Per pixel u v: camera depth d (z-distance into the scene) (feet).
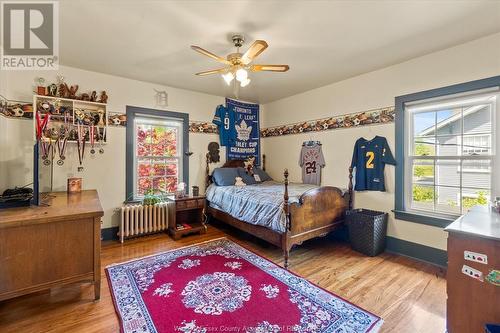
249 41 8.38
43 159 10.23
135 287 7.40
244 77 7.75
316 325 5.77
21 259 5.81
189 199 12.73
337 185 12.64
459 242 5.11
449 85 8.93
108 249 10.60
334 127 12.76
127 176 12.36
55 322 5.94
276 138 16.34
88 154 11.38
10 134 9.42
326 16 6.94
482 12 6.75
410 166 10.25
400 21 7.20
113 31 7.77
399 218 10.30
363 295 7.13
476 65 8.34
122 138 12.22
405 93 10.08
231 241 11.69
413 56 9.62
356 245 10.54
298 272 8.55
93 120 11.15
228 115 15.76
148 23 7.32
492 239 4.63
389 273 8.53
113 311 6.36
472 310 4.95
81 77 11.08
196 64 10.52
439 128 9.50
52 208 6.93
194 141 14.60
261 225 9.82
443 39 8.29
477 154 8.62
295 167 14.99
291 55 9.49
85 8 6.58
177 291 7.18
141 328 5.64
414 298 7.00
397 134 10.33
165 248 10.76
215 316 6.06
